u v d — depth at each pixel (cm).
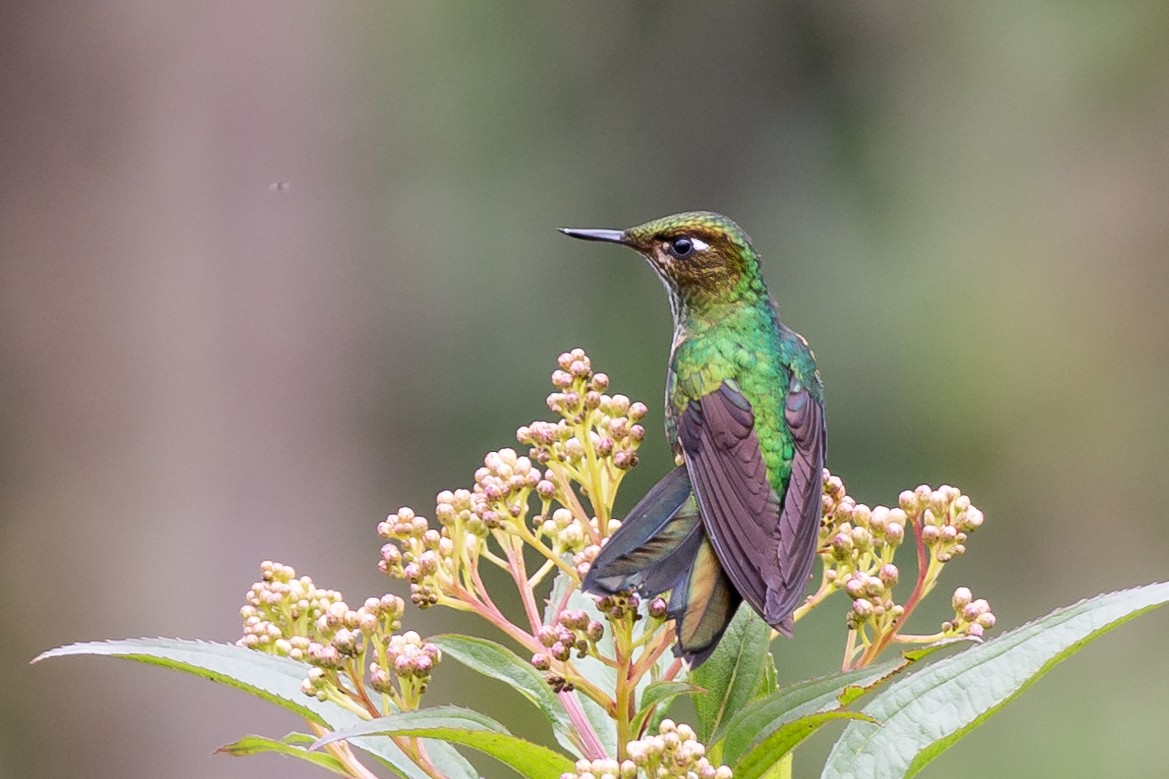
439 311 1766
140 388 1412
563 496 533
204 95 1491
